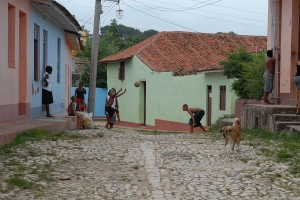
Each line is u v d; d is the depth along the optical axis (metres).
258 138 13.02
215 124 20.34
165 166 9.05
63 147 11.08
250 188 7.23
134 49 35.44
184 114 26.05
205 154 10.45
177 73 27.11
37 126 13.11
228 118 19.95
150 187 7.33
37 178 7.68
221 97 22.75
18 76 14.26
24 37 15.06
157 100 29.45
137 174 8.30
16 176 7.63
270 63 16.11
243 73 19.67
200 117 19.14
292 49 15.61
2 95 12.61
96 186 7.34
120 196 6.76
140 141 13.12
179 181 7.73
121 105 36.34
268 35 17.75
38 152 10.05
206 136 14.87
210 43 33.34
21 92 15.09
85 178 7.88
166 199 6.60
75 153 10.30
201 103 24.52
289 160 9.20
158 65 30.34
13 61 13.82
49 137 12.47
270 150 10.44
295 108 13.85
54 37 20.39
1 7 12.46
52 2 15.78
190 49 32.56
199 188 7.25
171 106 27.58
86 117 18.23
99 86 43.88
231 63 20.89
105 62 39.06
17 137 11.55
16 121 14.04
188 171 8.55
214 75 23.17
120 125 33.78
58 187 7.22
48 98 17.12
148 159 9.79
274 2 16.86
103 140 13.10
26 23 15.10
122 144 12.22
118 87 37.25
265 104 15.96
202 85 24.41
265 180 7.75
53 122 14.60
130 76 34.38
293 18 15.56
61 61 22.66
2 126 12.59
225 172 8.44
